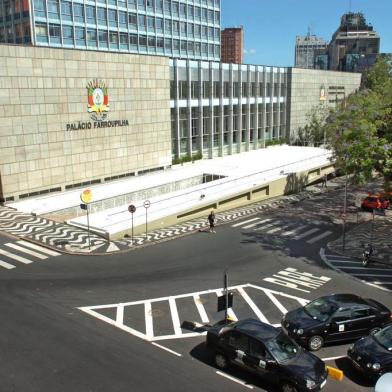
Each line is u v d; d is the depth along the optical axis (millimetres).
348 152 31547
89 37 65312
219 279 21938
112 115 39875
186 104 52219
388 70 59469
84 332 15812
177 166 49594
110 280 21109
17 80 32438
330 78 78500
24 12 58469
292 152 61406
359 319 15977
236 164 51438
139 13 72875
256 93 62969
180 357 14492
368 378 13836
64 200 33938
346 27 184875
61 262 23266
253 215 36531
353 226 33969
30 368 13289
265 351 12992
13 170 33344
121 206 34000
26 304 17953
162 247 26844
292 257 26125
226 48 190875
